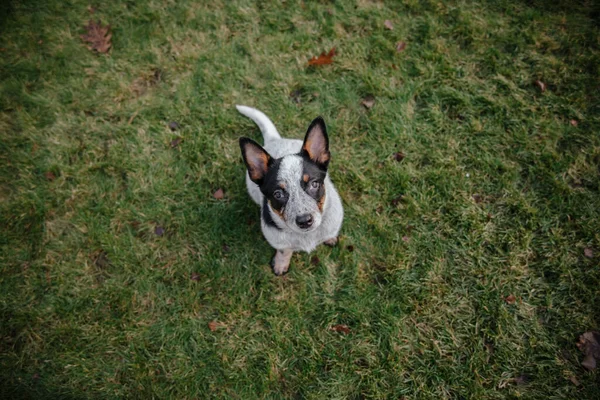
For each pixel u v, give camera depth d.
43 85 1.31
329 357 1.00
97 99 1.29
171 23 1.37
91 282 1.10
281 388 0.99
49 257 1.12
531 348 0.97
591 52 1.24
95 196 1.18
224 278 1.08
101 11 1.40
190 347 1.03
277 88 1.26
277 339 1.01
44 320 1.06
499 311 1.00
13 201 1.18
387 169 1.16
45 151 1.23
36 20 1.39
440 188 1.13
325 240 1.02
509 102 1.21
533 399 0.93
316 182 0.89
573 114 1.18
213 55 1.32
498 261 1.05
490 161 1.15
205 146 1.22
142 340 1.04
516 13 1.31
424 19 1.32
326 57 1.28
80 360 1.02
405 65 1.28
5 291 1.09
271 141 1.10
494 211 1.10
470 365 0.97
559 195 1.09
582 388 0.93
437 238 1.08
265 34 1.34
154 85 1.31
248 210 1.15
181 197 1.17
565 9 1.30
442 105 1.23
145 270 1.10
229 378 0.99
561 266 1.03
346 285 1.07
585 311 0.99
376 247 1.09
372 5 1.35
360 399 0.97
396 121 1.21
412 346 1.00
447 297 1.03
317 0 1.37
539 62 1.24
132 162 1.20
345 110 1.24
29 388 1.00
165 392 0.99
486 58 1.26
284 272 1.08
